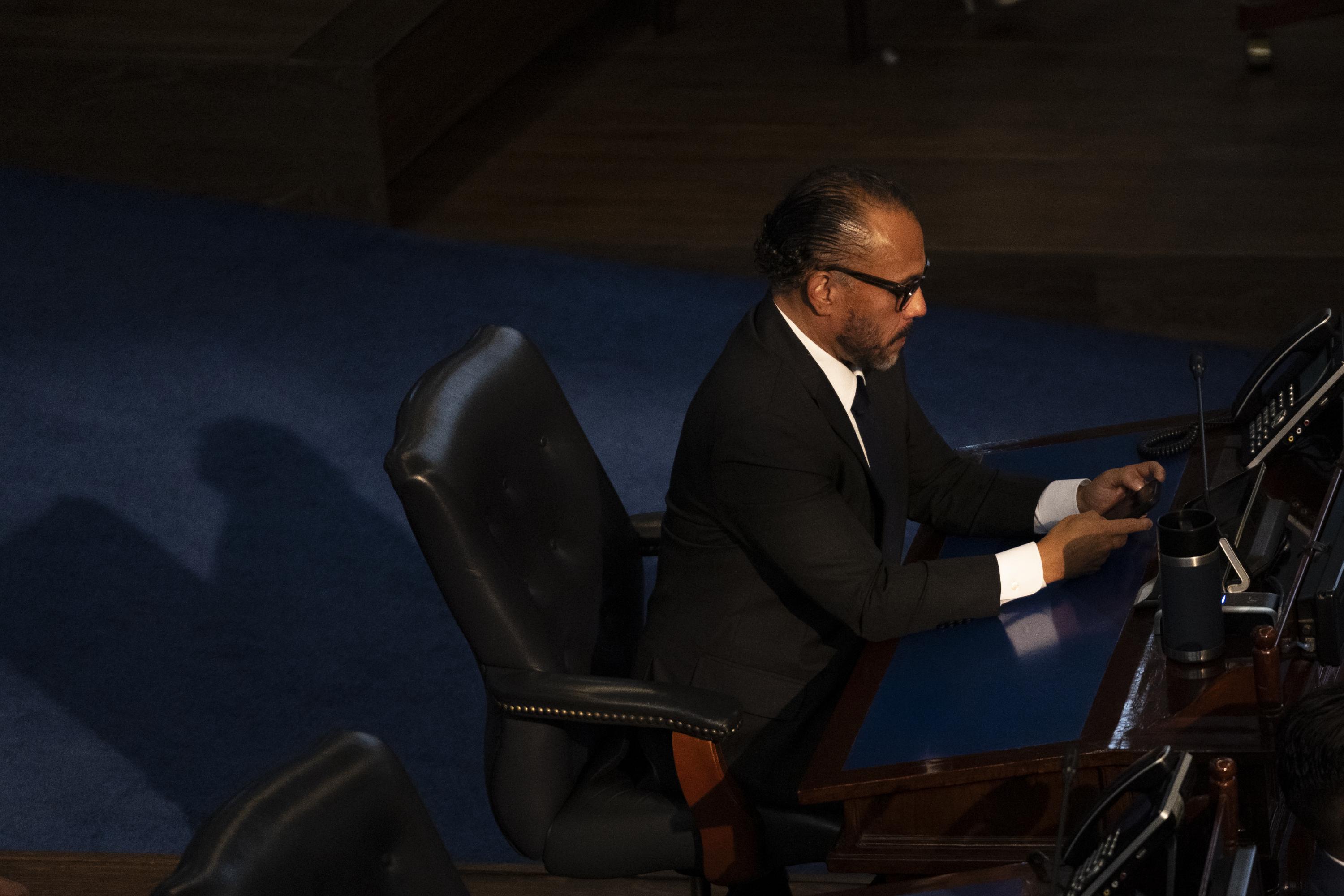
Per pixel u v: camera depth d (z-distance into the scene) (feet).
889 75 58.08
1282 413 21.15
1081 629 19.35
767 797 20.68
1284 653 17.85
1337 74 54.13
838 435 20.81
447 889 16.05
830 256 19.63
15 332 44.70
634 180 51.55
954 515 23.08
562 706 19.51
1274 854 17.10
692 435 21.26
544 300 45.93
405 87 51.01
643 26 65.26
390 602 33.37
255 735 29.32
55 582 34.14
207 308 45.96
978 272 44.45
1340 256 41.45
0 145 53.57
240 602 33.45
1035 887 15.35
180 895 13.56
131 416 40.52
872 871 17.92
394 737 29.27
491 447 20.89
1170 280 42.93
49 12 55.21
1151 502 21.50
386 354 43.34
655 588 22.85
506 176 52.90
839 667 21.44
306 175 51.03
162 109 51.44
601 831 20.38
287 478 37.83
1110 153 49.78
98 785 28.04
